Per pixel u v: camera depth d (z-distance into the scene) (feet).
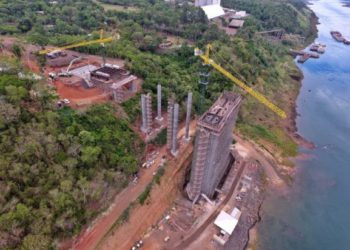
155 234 270.87
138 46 544.21
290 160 413.18
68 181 222.69
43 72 381.60
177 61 535.60
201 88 461.37
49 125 255.29
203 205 310.24
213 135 261.44
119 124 326.65
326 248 291.99
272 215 324.39
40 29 545.03
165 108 402.52
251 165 384.47
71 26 590.55
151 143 343.87
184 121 405.59
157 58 488.85
